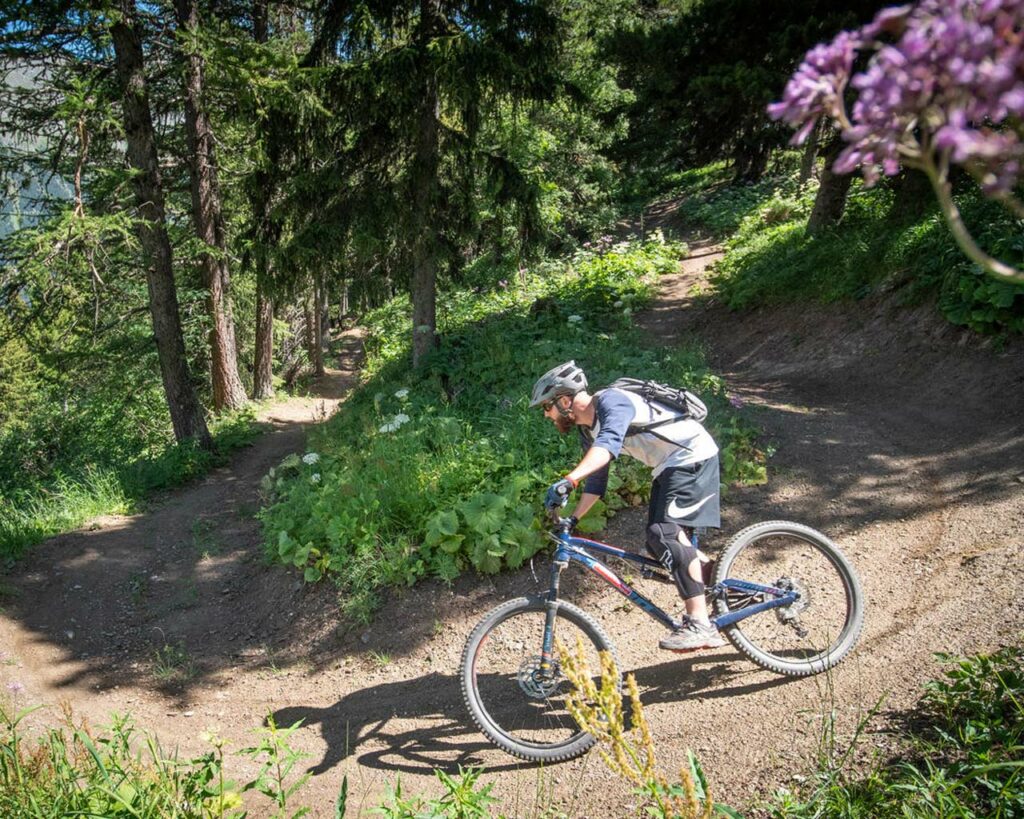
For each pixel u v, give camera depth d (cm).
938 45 95
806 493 584
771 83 1093
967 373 773
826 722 337
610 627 477
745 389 923
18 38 1034
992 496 527
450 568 549
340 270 1066
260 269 1052
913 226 1025
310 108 1002
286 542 639
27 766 322
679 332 1347
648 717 384
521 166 2214
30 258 976
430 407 862
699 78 1159
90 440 1454
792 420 725
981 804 253
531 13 1037
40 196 1164
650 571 389
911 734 303
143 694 525
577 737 365
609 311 1426
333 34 1071
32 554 786
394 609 547
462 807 285
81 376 1516
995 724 279
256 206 1091
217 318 1667
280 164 1081
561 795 343
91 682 545
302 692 498
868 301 1018
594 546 388
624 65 1355
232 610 642
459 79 952
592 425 384
